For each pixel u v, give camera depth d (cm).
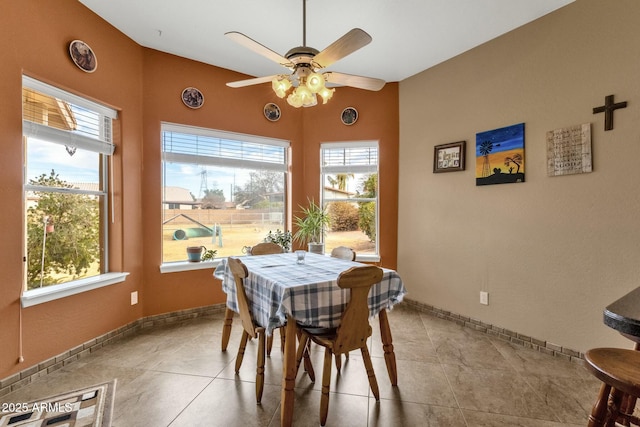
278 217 396
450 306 322
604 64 218
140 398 186
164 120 308
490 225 288
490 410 177
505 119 276
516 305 269
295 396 191
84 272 258
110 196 276
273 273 197
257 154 375
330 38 284
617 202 213
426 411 176
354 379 210
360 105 383
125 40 279
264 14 251
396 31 274
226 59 324
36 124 212
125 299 281
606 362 108
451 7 241
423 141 348
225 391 195
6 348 193
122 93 275
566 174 237
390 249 380
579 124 230
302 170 398
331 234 405
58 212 239
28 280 219
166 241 323
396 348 257
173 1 236
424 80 346
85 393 191
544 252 251
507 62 274
